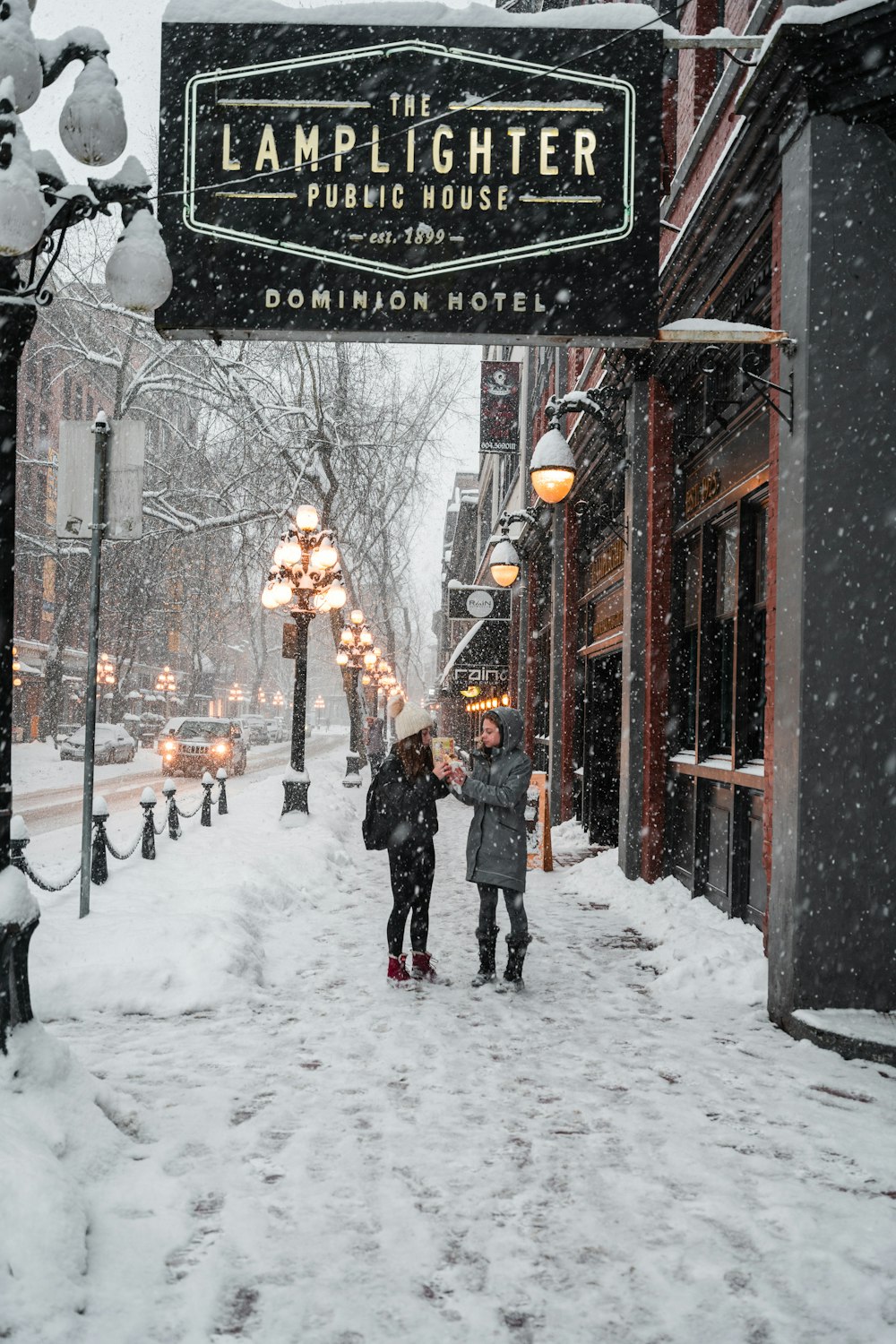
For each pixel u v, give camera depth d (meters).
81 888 7.62
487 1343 2.83
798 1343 2.85
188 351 24.72
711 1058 5.36
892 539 5.88
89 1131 3.87
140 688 68.88
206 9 6.26
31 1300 2.79
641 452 11.19
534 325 6.19
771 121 6.39
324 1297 3.04
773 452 6.86
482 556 39.66
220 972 6.49
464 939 8.49
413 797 6.91
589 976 7.24
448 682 33.19
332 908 10.02
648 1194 3.74
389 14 6.26
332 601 15.80
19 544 39.16
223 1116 4.42
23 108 4.00
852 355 5.93
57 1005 5.95
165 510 24.03
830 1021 5.59
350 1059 5.26
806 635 5.82
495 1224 3.51
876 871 5.79
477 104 6.20
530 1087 4.89
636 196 6.23
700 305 9.15
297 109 6.23
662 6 10.66
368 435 27.02
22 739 48.25
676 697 10.98
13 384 4.15
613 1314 2.98
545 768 21.58
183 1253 3.25
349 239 6.20
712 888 9.52
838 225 5.98
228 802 18.73
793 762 5.89
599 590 15.45
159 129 6.22
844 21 5.61
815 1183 3.83
